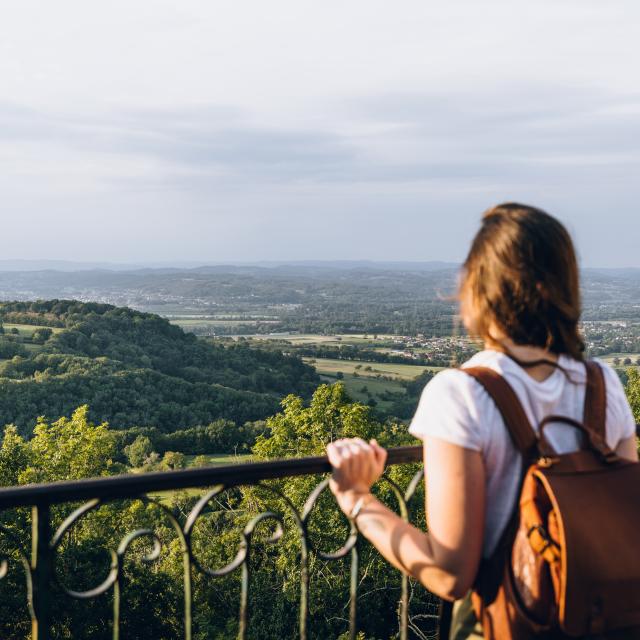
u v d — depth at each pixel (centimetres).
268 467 187
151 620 2053
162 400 7988
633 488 133
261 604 2008
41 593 166
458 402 138
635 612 125
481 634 165
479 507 135
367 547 1812
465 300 154
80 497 167
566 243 148
